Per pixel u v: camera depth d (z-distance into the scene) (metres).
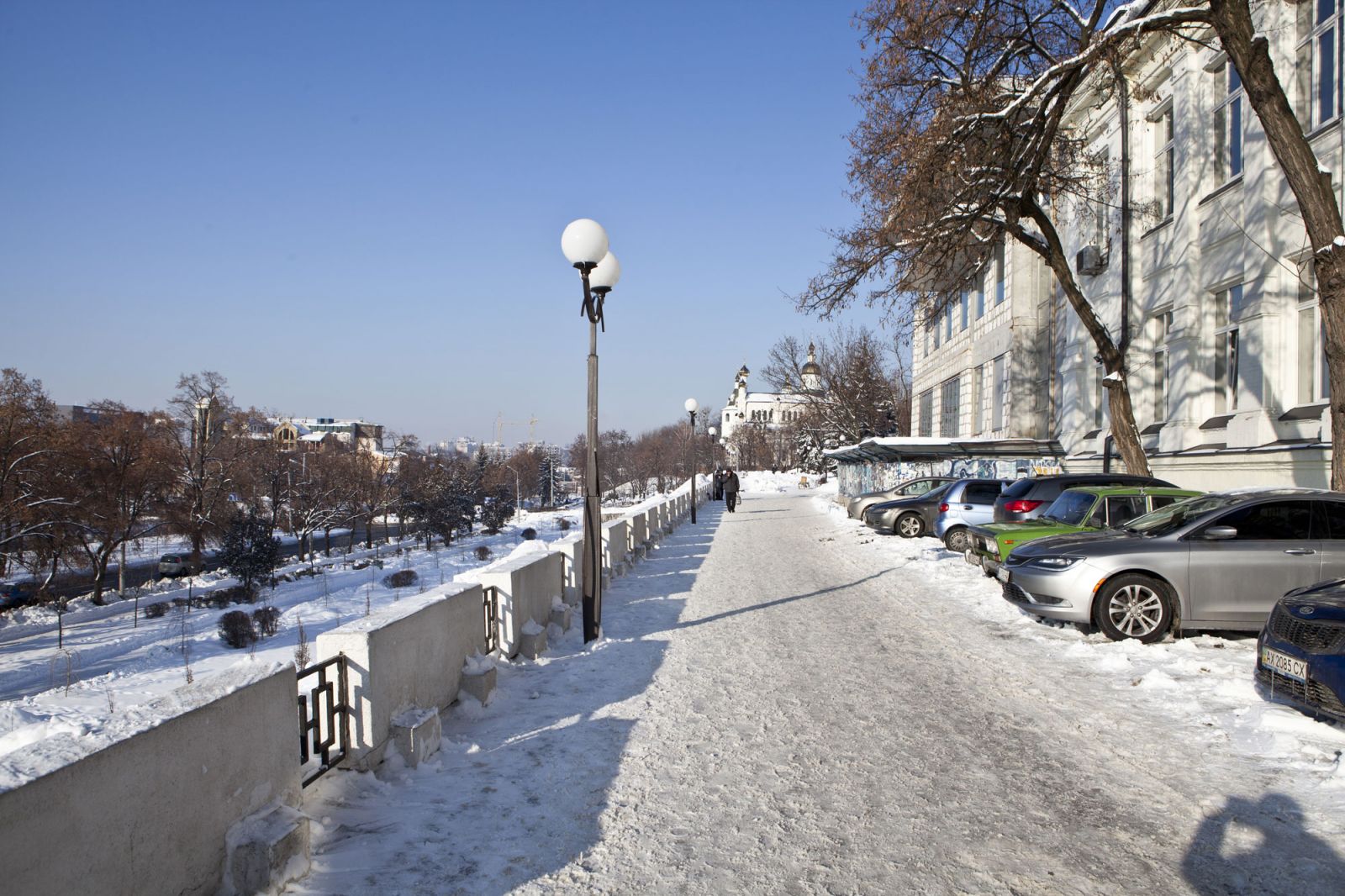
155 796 2.99
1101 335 14.84
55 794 2.54
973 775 4.78
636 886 3.57
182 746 3.15
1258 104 9.29
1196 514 8.27
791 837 4.02
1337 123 11.86
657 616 10.44
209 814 3.31
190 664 20.89
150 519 48.59
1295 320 13.05
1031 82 13.27
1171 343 16.48
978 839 3.95
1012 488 13.55
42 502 38.72
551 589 9.41
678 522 27.80
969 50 12.93
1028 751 5.16
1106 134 20.00
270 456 57.22
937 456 24.62
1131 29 10.48
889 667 7.49
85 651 25.25
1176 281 16.36
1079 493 11.40
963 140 13.23
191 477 49.50
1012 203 14.80
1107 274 19.92
